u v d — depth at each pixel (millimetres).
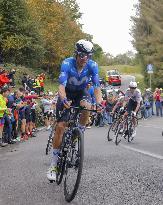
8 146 12414
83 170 7023
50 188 5832
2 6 33219
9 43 32406
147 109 27297
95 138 13898
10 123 12891
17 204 5090
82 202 5020
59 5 44969
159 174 6496
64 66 5594
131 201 4973
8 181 6531
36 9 40969
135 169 6984
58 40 42312
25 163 8367
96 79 5691
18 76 28781
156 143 11820
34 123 16781
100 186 5785
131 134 12336
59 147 5785
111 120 22234
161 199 5016
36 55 36188
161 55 48469
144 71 50250
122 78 64188
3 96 12578
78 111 5488
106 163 7734
